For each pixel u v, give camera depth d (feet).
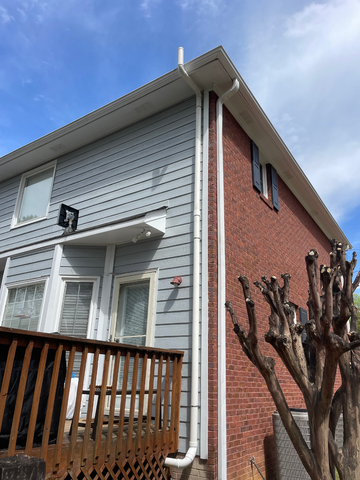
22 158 26.14
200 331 14.66
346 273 7.28
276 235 23.30
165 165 18.95
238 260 17.37
